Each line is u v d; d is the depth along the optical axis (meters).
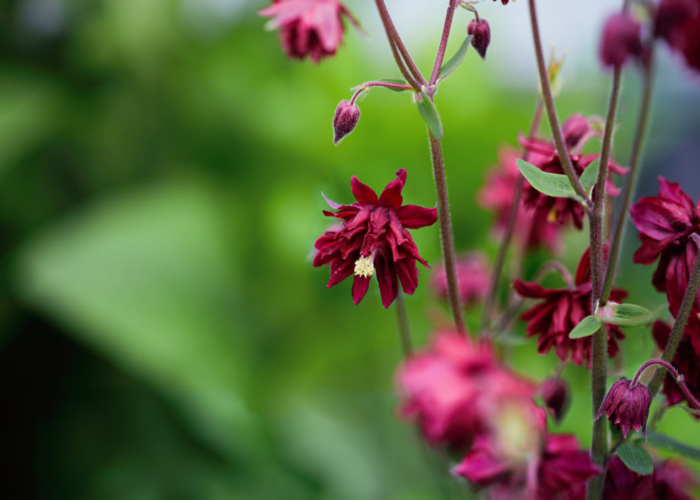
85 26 1.16
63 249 0.99
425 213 0.55
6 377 1.06
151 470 0.99
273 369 1.00
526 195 0.59
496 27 1.04
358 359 1.01
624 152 0.77
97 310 0.95
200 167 1.16
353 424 1.02
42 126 1.10
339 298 0.99
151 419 1.03
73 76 1.17
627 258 0.78
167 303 0.97
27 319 1.06
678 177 1.24
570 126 0.58
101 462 1.00
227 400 1.02
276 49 1.17
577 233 0.79
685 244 0.55
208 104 1.15
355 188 0.55
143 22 1.15
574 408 0.72
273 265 1.03
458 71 1.03
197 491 0.97
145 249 1.00
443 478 0.67
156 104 1.16
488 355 0.63
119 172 1.16
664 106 1.21
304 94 1.09
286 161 1.12
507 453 0.58
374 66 1.05
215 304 0.99
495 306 0.68
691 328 0.55
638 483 0.56
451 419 0.64
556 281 0.78
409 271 0.55
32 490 0.99
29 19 1.15
